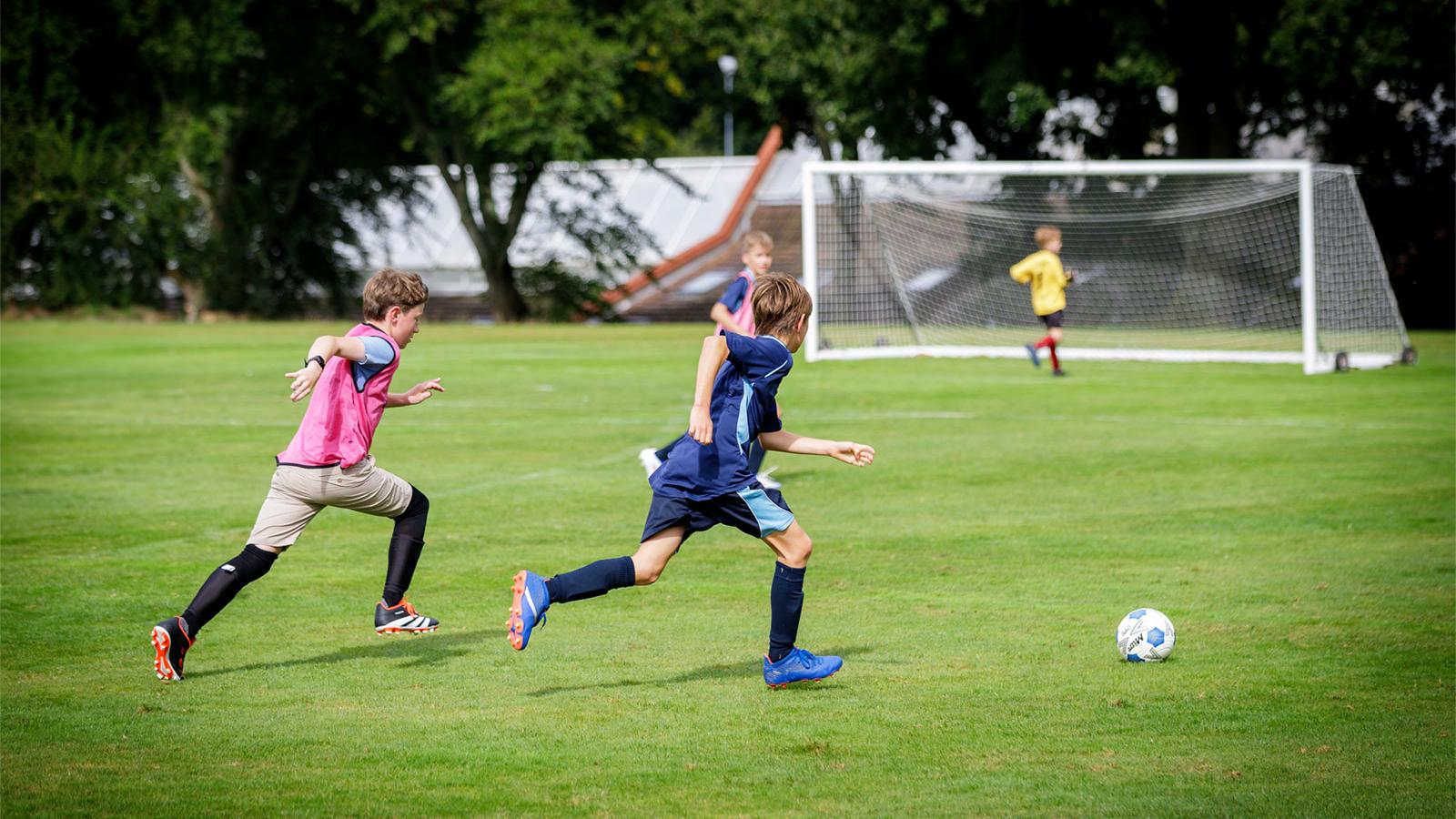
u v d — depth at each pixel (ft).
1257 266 231.09
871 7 239.91
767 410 39.60
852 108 253.24
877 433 101.55
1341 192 184.96
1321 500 72.23
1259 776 32.78
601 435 101.96
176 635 40.14
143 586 54.34
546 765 33.71
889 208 234.17
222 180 295.69
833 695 39.58
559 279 303.27
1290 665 42.57
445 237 362.74
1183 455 89.25
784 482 80.33
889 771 33.24
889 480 80.64
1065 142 265.34
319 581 55.52
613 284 314.96
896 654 44.16
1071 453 90.74
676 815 30.50
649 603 51.75
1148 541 62.59
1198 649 44.62
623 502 73.87
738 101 309.63
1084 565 57.82
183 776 32.96
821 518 69.21
